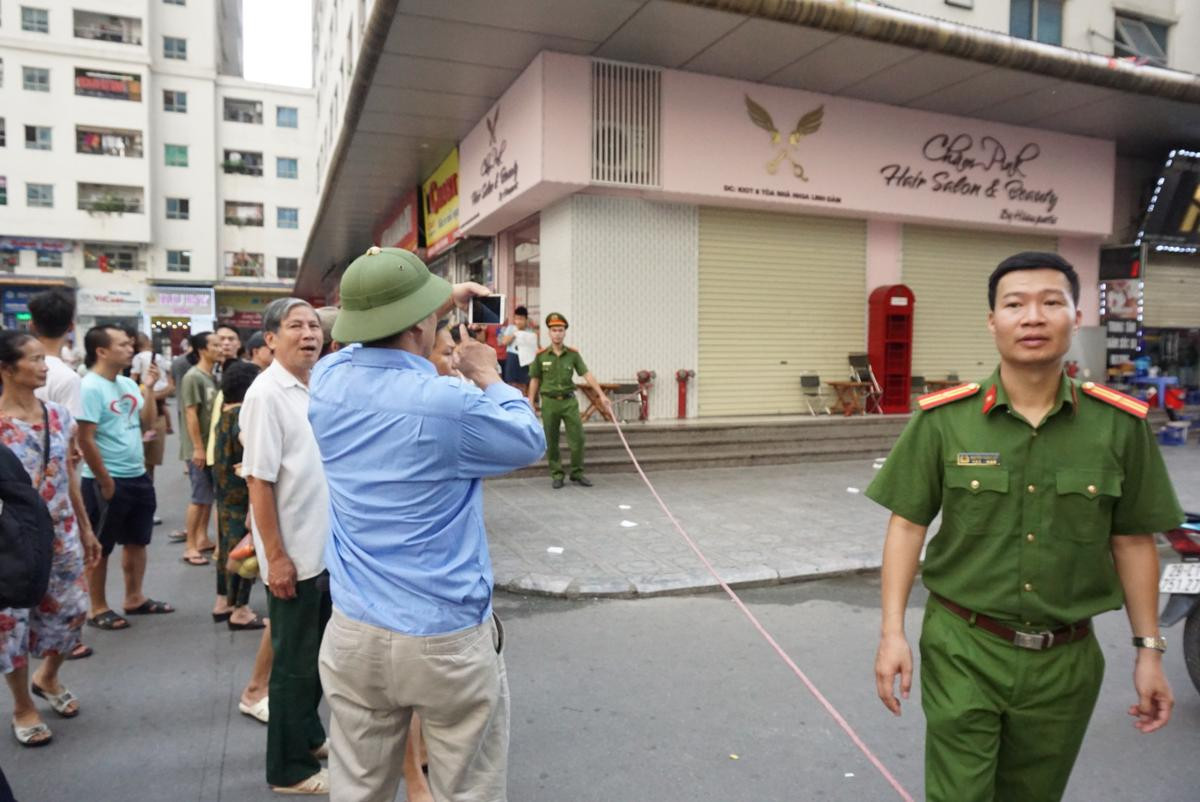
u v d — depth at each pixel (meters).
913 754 3.32
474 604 2.01
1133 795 3.04
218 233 43.50
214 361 6.50
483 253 14.27
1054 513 1.92
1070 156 13.51
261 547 2.99
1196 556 3.73
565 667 4.25
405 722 2.11
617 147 10.38
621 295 11.09
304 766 3.05
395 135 13.32
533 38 9.55
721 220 11.70
